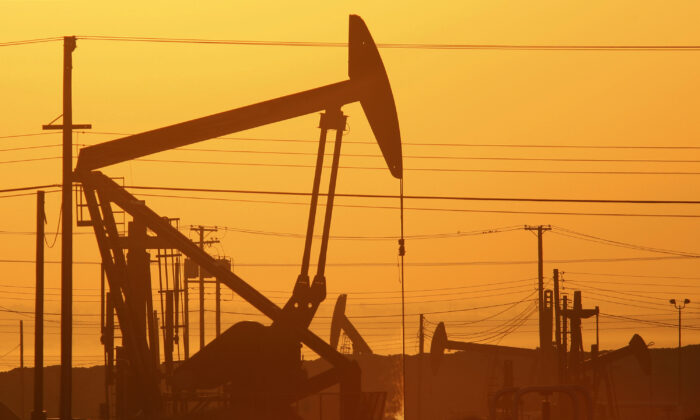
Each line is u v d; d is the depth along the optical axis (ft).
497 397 148.36
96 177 311.27
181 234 310.86
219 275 309.83
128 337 308.60
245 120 308.19
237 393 295.28
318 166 307.58
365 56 303.68
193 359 300.81
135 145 310.24
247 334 299.58
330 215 307.78
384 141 309.63
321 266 306.35
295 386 297.53
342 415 291.58
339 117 307.17
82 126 311.06
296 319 302.04
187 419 293.02
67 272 302.45
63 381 298.15
